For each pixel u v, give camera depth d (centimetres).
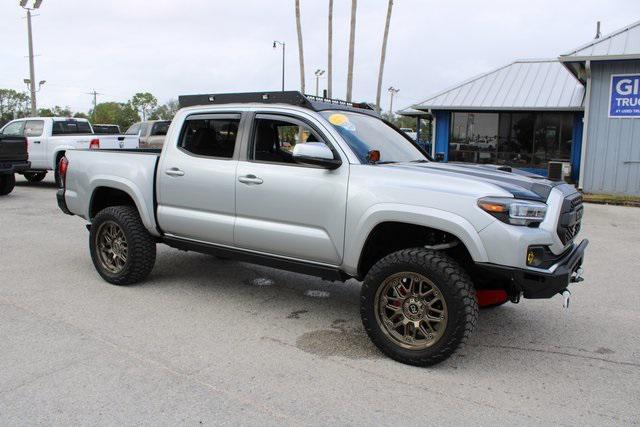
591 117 1523
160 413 325
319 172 446
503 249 367
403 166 438
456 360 415
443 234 424
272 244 474
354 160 436
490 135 2020
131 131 2073
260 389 358
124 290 571
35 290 566
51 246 780
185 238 546
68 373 374
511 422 325
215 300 546
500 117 1997
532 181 423
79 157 621
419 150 555
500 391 365
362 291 415
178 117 549
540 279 371
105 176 582
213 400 342
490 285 440
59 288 574
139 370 381
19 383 359
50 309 506
